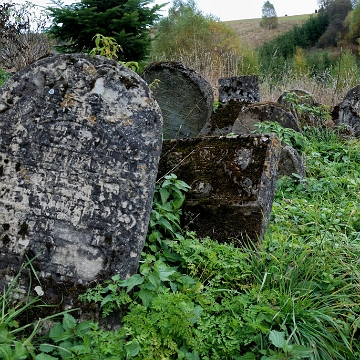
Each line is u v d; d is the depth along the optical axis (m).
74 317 2.57
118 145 2.76
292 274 2.82
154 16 9.06
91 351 2.30
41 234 2.70
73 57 2.84
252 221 3.14
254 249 3.05
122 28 8.77
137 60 9.19
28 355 2.31
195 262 2.89
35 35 10.38
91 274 2.64
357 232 3.62
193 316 2.39
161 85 6.70
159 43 18.28
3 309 2.43
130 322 2.45
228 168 3.28
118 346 2.33
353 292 2.83
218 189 3.25
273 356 2.23
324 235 3.29
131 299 2.57
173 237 3.13
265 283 2.79
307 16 40.62
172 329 2.37
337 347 2.47
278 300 2.62
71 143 2.77
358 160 6.14
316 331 2.48
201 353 2.38
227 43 17.95
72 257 2.66
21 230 2.71
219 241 3.17
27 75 2.83
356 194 4.66
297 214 4.11
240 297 2.60
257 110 6.14
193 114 6.73
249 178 3.19
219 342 2.39
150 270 2.55
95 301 2.55
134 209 2.71
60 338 2.38
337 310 2.66
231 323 2.45
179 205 3.23
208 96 6.66
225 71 11.76
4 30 9.62
